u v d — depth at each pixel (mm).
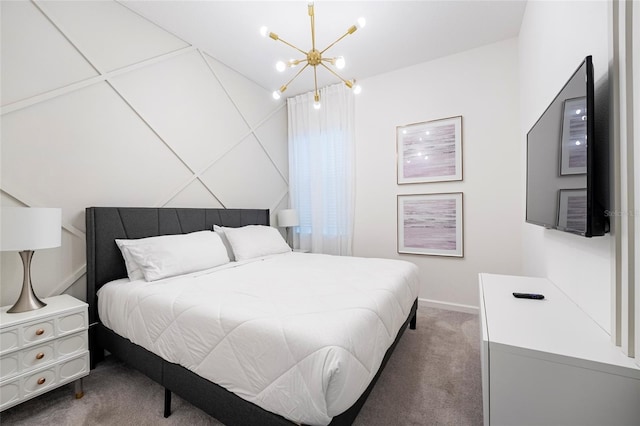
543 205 1552
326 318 1184
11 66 1708
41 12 1828
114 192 2203
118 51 2215
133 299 1654
